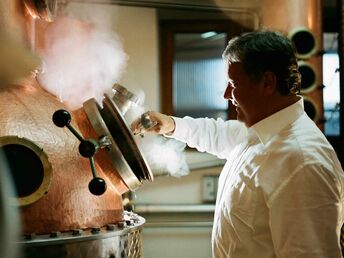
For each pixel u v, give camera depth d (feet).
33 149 4.17
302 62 8.66
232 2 11.14
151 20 11.59
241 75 4.94
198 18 12.25
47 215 4.24
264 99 4.98
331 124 12.09
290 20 9.11
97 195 4.33
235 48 4.99
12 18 4.55
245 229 4.87
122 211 4.95
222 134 6.26
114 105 4.70
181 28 12.28
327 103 12.07
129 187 4.86
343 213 5.11
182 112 12.53
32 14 4.78
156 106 11.65
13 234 2.07
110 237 4.40
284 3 9.12
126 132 4.66
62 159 4.39
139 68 11.53
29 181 4.16
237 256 4.94
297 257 4.48
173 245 11.57
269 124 4.96
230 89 5.30
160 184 11.66
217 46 12.53
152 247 11.54
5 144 4.08
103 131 4.58
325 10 12.63
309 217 4.50
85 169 4.52
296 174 4.57
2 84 3.30
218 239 5.19
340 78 9.87
